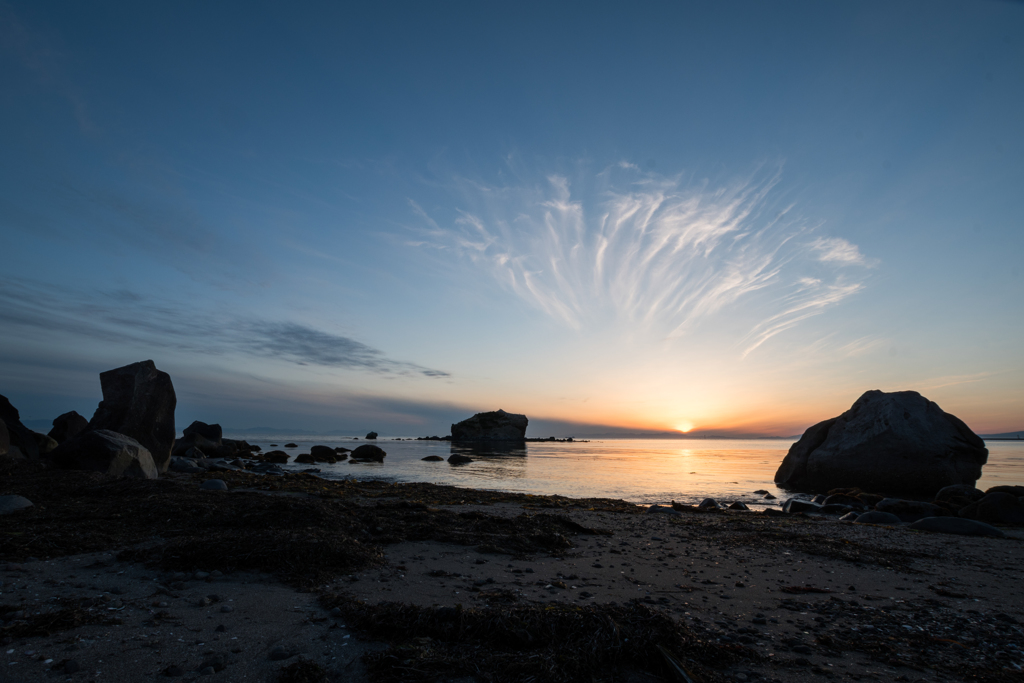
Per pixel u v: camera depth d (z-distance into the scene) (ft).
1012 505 59.77
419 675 14.37
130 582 21.99
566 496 83.46
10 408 71.20
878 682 15.08
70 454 60.95
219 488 54.03
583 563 29.89
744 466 176.65
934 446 90.12
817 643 18.17
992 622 21.04
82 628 16.85
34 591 20.27
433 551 30.76
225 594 20.92
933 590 26.03
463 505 54.95
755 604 22.86
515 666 14.84
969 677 15.66
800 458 105.09
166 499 38.70
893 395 100.99
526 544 32.96
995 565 32.94
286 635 17.06
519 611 17.85
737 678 15.12
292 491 59.47
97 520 32.35
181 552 24.76
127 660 14.76
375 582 23.62
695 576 27.68
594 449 365.81
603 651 15.93
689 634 17.70
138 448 66.54
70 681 13.38
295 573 23.72
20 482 46.39
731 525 45.93
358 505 44.57
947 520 49.26
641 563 30.45
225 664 14.79
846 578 28.09
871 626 20.20
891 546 38.58
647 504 74.74
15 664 14.16
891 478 91.50
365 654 15.67
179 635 16.75
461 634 16.83
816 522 52.80
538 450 322.55
